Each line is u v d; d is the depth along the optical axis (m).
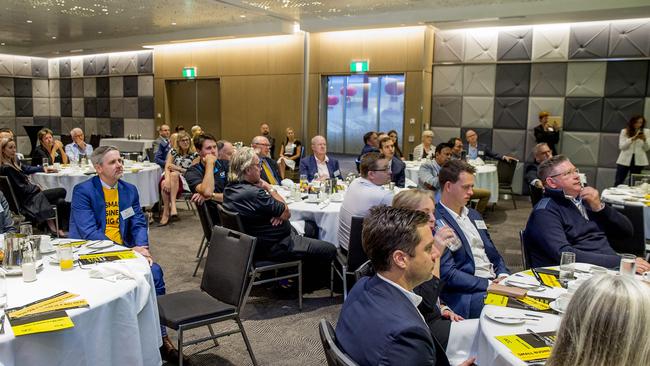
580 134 8.66
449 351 2.34
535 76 8.88
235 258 2.81
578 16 7.90
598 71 8.41
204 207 4.30
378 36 9.69
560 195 3.10
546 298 2.23
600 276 1.16
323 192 4.79
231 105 11.66
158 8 8.69
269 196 3.72
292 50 10.62
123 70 13.44
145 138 13.33
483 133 9.42
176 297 2.90
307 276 4.61
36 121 15.12
